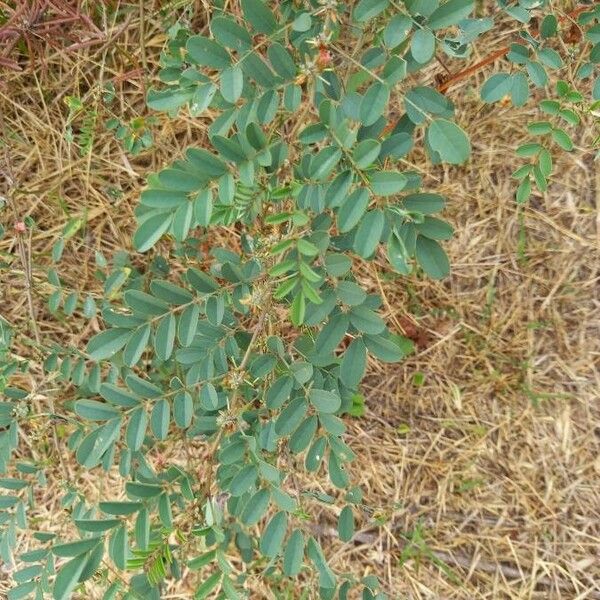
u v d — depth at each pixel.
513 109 0.73
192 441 0.71
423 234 0.45
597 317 0.77
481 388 0.78
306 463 0.49
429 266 0.45
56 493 0.77
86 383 0.62
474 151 0.75
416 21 0.42
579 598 0.75
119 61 0.71
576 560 0.76
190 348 0.49
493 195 0.76
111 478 0.77
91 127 0.67
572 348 0.77
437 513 0.78
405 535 0.78
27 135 0.73
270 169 0.45
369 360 0.78
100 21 0.70
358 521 0.78
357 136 0.44
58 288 0.62
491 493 0.78
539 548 0.77
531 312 0.77
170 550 0.49
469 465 0.78
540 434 0.78
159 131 0.73
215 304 0.47
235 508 0.54
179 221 0.44
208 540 0.51
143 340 0.47
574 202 0.75
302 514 0.48
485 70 0.72
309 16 0.43
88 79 0.72
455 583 0.77
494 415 0.78
